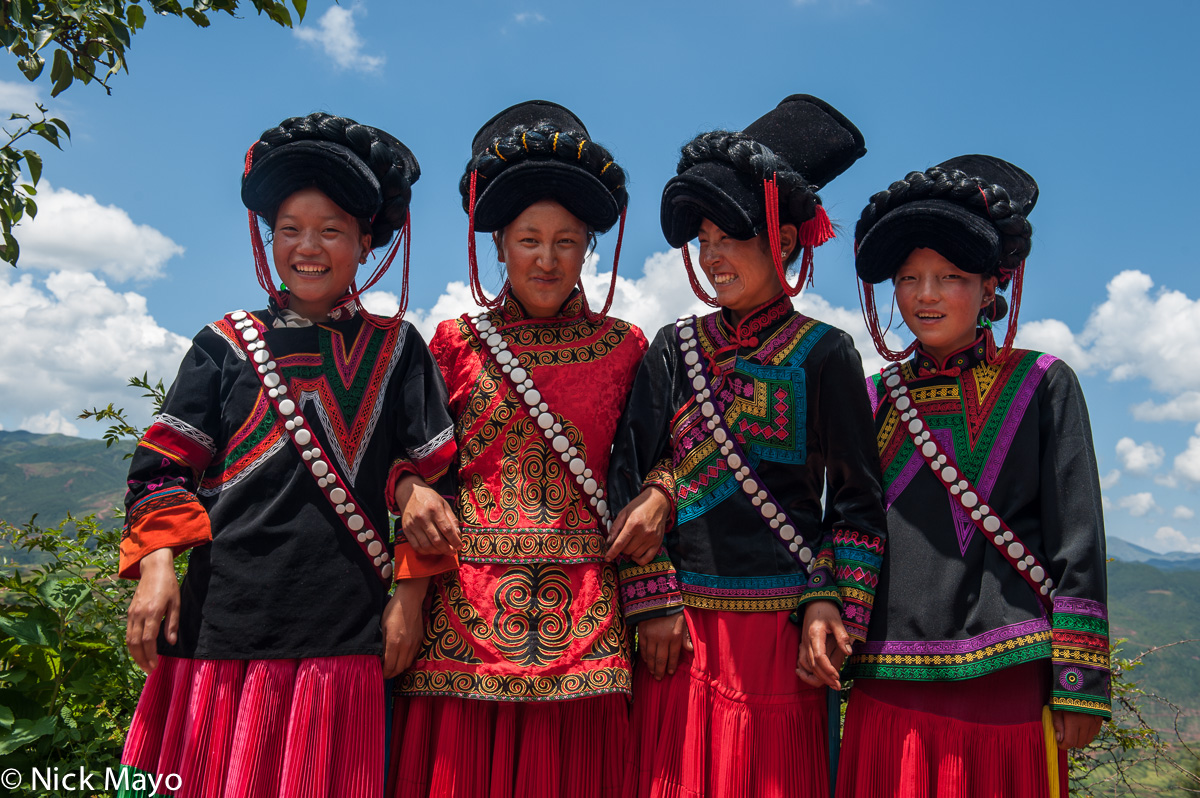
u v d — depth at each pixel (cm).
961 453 246
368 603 229
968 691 230
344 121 236
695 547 249
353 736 218
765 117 269
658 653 243
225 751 212
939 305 246
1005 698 229
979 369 253
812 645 231
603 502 252
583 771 244
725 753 234
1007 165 271
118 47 304
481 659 231
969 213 239
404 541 233
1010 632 227
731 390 254
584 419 253
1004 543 236
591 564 246
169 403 229
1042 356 251
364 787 217
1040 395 246
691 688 240
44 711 286
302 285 235
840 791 243
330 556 225
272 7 345
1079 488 233
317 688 216
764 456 249
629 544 242
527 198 245
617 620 247
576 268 255
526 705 240
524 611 236
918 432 252
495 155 248
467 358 260
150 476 223
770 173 239
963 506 241
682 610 244
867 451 247
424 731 237
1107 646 221
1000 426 245
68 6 298
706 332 264
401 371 249
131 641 207
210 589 220
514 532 242
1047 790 223
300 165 227
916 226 241
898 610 238
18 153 308
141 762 215
